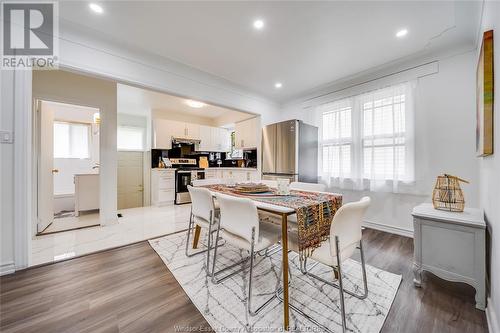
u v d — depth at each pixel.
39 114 2.87
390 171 2.72
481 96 1.51
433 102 2.42
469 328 1.18
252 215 1.31
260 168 3.96
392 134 2.69
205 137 5.60
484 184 1.70
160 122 4.87
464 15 1.78
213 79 3.10
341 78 3.08
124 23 1.90
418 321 1.24
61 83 2.78
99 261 2.02
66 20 1.86
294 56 2.47
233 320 1.26
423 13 1.76
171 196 4.93
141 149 5.26
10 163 1.71
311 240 1.34
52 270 1.83
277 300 1.44
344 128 3.23
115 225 3.25
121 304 1.40
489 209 1.44
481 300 1.34
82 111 4.83
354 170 3.06
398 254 2.16
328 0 1.63
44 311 1.32
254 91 3.65
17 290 1.53
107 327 1.20
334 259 1.22
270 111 4.07
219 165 6.03
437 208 1.74
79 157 4.84
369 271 1.82
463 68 2.23
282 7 1.71
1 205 1.69
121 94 3.83
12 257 1.75
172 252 2.23
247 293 1.52
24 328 1.18
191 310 1.34
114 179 3.31
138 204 5.13
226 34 2.07
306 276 1.75
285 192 1.83
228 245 2.43
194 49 2.33
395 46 2.27
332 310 1.34
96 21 1.87
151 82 2.46
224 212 1.52
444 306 1.37
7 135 1.69
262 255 2.16
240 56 2.49
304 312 1.32
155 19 1.85
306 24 1.92
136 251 2.26
